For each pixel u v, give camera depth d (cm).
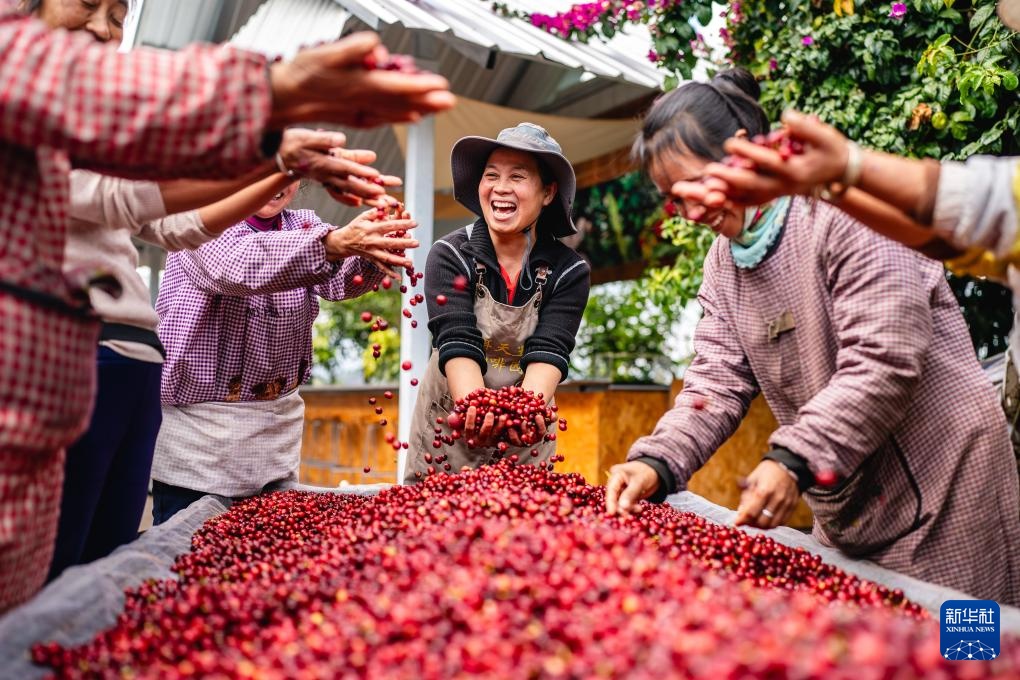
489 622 131
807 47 560
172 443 366
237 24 708
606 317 827
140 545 248
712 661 106
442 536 172
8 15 140
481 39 569
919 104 520
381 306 1184
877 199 169
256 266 324
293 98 144
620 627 125
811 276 236
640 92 704
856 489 247
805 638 110
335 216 852
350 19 600
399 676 121
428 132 641
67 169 151
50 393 150
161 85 137
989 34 498
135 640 155
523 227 339
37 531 161
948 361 236
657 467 241
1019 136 493
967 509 235
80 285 152
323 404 987
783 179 162
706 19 618
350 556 181
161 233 279
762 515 212
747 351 262
